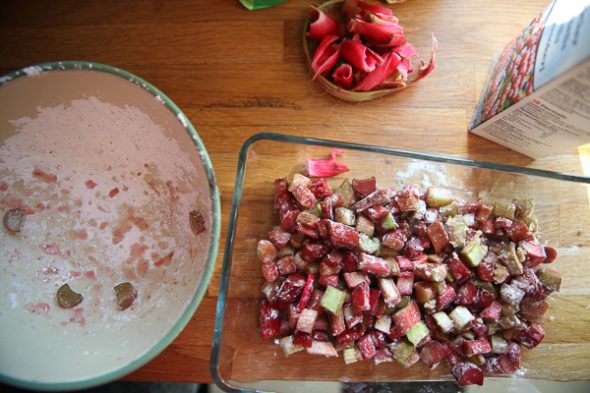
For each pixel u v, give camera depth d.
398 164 1.00
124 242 0.84
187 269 0.77
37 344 0.74
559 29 0.76
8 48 1.02
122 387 1.02
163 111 0.71
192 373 0.97
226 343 0.95
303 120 1.03
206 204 0.71
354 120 1.04
